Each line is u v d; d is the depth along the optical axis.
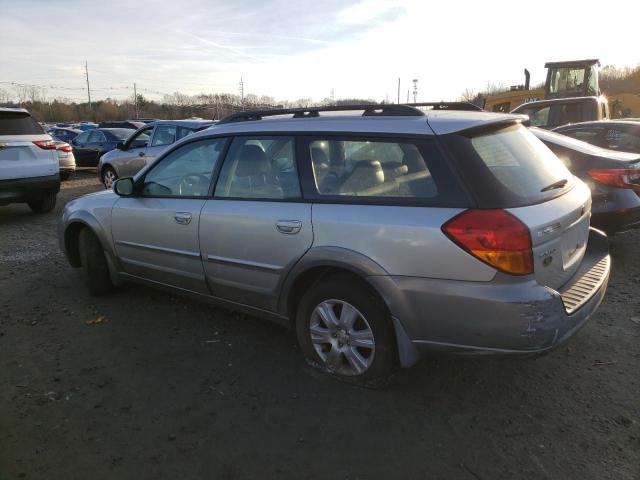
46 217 9.34
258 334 4.07
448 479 2.46
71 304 4.77
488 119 3.11
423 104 3.82
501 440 2.74
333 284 3.19
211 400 3.16
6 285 5.32
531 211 2.76
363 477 2.49
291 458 2.63
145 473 2.54
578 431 2.79
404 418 2.94
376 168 3.06
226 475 2.52
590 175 5.48
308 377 3.40
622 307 4.42
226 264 3.72
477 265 2.66
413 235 2.81
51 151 9.04
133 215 4.36
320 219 3.16
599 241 3.66
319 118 3.43
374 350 3.09
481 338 2.74
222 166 3.83
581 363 3.51
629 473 2.47
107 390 3.29
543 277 2.80
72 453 2.69
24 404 3.14
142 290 5.11
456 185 2.79
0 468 2.58
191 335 4.07
